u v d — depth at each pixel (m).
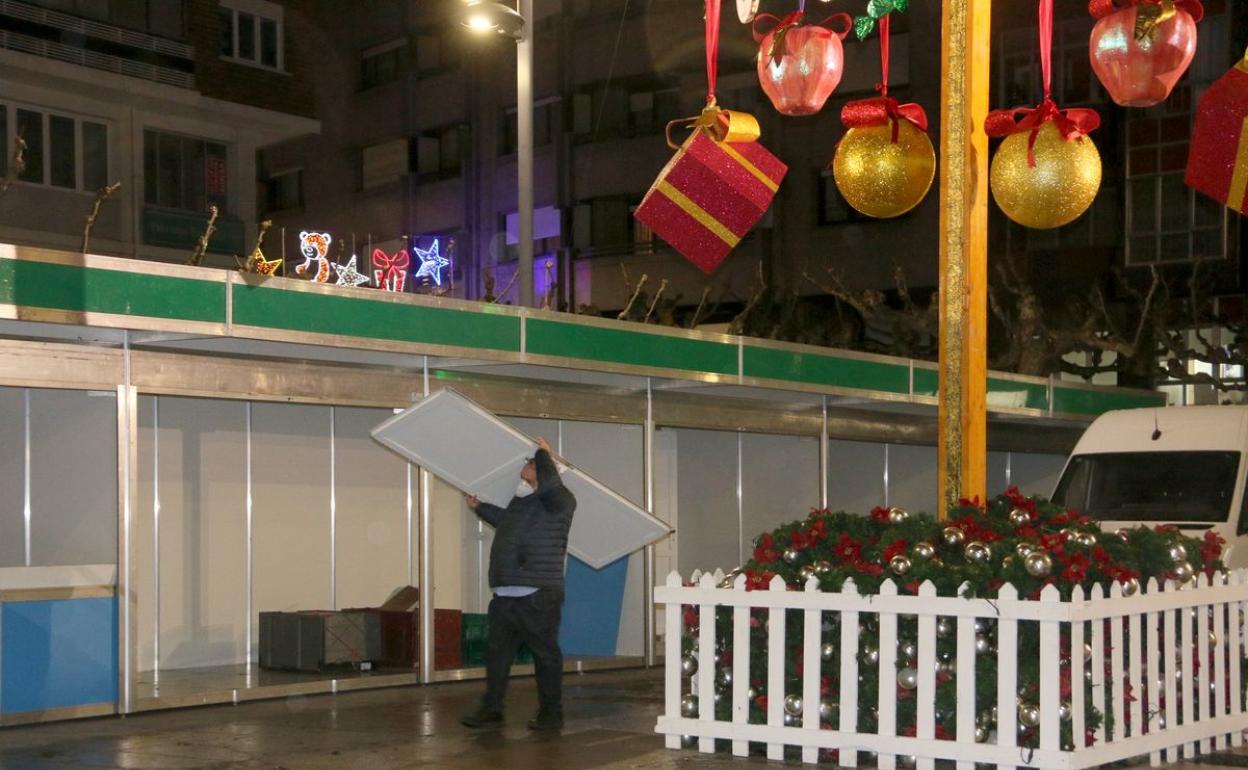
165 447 12.73
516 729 9.68
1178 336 28.45
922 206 32.09
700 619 8.49
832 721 8.16
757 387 14.73
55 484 11.17
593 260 36.00
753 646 8.51
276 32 33.06
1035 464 22.17
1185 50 6.95
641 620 14.58
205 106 30.66
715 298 34.25
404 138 37.84
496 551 9.62
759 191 8.15
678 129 35.03
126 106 28.92
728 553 16.62
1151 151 31.44
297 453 13.71
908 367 16.86
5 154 26.73
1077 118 7.82
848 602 7.94
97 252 27.98
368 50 38.06
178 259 29.62
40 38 27.45
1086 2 31.58
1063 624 7.53
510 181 37.06
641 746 8.86
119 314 9.59
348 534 14.09
